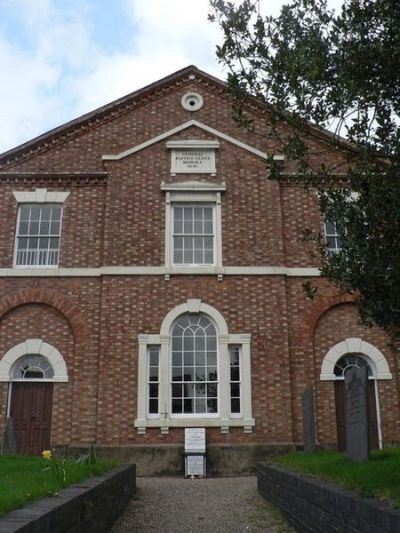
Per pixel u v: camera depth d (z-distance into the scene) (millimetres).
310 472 8914
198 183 18312
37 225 18312
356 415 8852
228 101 19500
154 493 12297
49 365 17078
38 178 18578
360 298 6789
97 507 7480
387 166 6926
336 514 6648
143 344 16844
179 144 18734
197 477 15422
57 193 18453
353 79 7133
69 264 17750
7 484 6684
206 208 18453
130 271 17438
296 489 8688
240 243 17906
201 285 17453
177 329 17234
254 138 19031
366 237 6613
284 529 8906
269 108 7727
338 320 17594
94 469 9445
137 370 16656
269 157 8070
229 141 18875
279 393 16656
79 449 16047
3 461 10125
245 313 17266
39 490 6266
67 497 6148
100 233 18078
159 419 16281
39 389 16891
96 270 17625
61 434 16391
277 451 16125
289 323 17406
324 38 7469
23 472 8320
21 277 17531
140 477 15570
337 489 6949
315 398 16922
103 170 18734
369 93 7098
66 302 17328
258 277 17594
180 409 16609
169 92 19625
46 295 17375
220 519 9781
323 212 7352
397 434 16797
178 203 18375
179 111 19453
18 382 16891
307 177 7902
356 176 6805
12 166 18734
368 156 7008
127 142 19078
